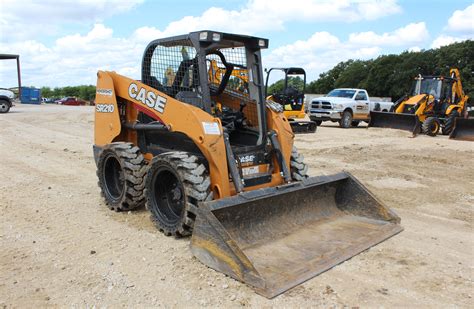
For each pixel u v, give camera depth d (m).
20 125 17.77
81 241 5.00
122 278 4.09
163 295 3.79
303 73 17.84
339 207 5.91
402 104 18.16
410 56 53.53
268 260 4.35
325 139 14.89
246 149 5.37
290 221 5.23
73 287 3.92
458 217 6.22
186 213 4.81
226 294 3.79
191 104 5.41
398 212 6.43
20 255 4.59
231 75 6.04
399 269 4.38
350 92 20.67
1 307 3.57
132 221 5.73
